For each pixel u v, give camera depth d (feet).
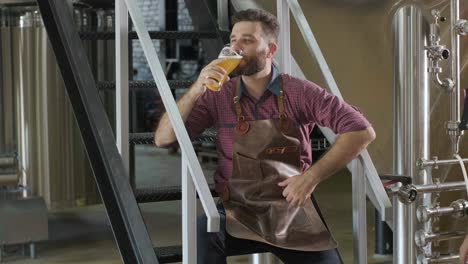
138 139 11.89
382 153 14.96
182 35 13.84
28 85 19.95
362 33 14.48
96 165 11.69
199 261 10.52
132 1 11.42
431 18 14.35
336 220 24.31
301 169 10.78
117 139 11.85
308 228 10.62
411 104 14.51
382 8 14.34
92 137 11.87
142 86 12.73
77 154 20.51
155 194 11.57
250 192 10.57
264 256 14.07
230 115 10.73
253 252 10.80
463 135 15.28
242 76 10.75
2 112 19.94
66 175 20.42
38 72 19.98
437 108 14.84
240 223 10.47
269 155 10.58
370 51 14.57
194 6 14.99
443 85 14.51
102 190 11.52
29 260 19.51
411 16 14.30
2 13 19.71
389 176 12.35
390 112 14.79
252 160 10.57
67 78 12.38
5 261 19.44
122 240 11.09
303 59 14.58
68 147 20.38
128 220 11.16
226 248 10.59
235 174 10.66
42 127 20.13
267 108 10.67
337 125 10.52
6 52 19.81
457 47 14.53
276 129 10.60
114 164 11.60
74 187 20.51
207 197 9.69
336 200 27.78
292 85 10.69
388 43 14.52
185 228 10.13
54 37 12.79
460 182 13.91
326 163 10.39
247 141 10.61
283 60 12.64
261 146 10.57
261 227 10.45
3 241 18.95
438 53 14.30
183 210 10.17
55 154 20.25
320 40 14.49
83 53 12.39
